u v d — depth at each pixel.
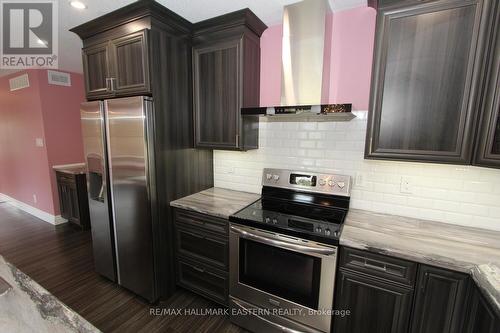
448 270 1.17
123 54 1.84
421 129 1.38
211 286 1.99
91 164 2.16
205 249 1.97
